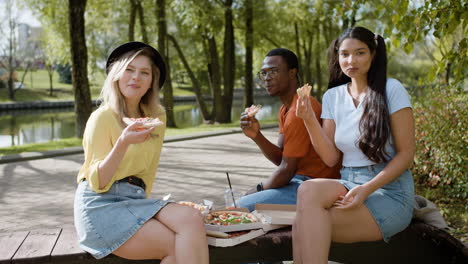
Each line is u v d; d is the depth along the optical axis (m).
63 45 19.23
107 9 19.20
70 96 52.03
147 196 2.54
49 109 43.03
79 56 12.50
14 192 6.07
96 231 2.19
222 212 2.62
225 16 18.97
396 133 2.44
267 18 20.73
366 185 2.32
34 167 8.02
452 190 4.74
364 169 2.51
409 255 2.52
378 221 2.35
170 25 20.39
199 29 19.55
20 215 4.95
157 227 2.15
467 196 4.72
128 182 2.36
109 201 2.27
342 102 2.65
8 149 10.27
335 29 24.22
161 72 2.67
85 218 2.22
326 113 2.72
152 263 2.28
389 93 2.48
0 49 44.38
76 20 12.32
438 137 5.00
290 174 2.89
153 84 2.64
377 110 2.43
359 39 2.50
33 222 4.69
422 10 3.46
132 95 2.46
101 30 21.03
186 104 50.12
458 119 4.90
